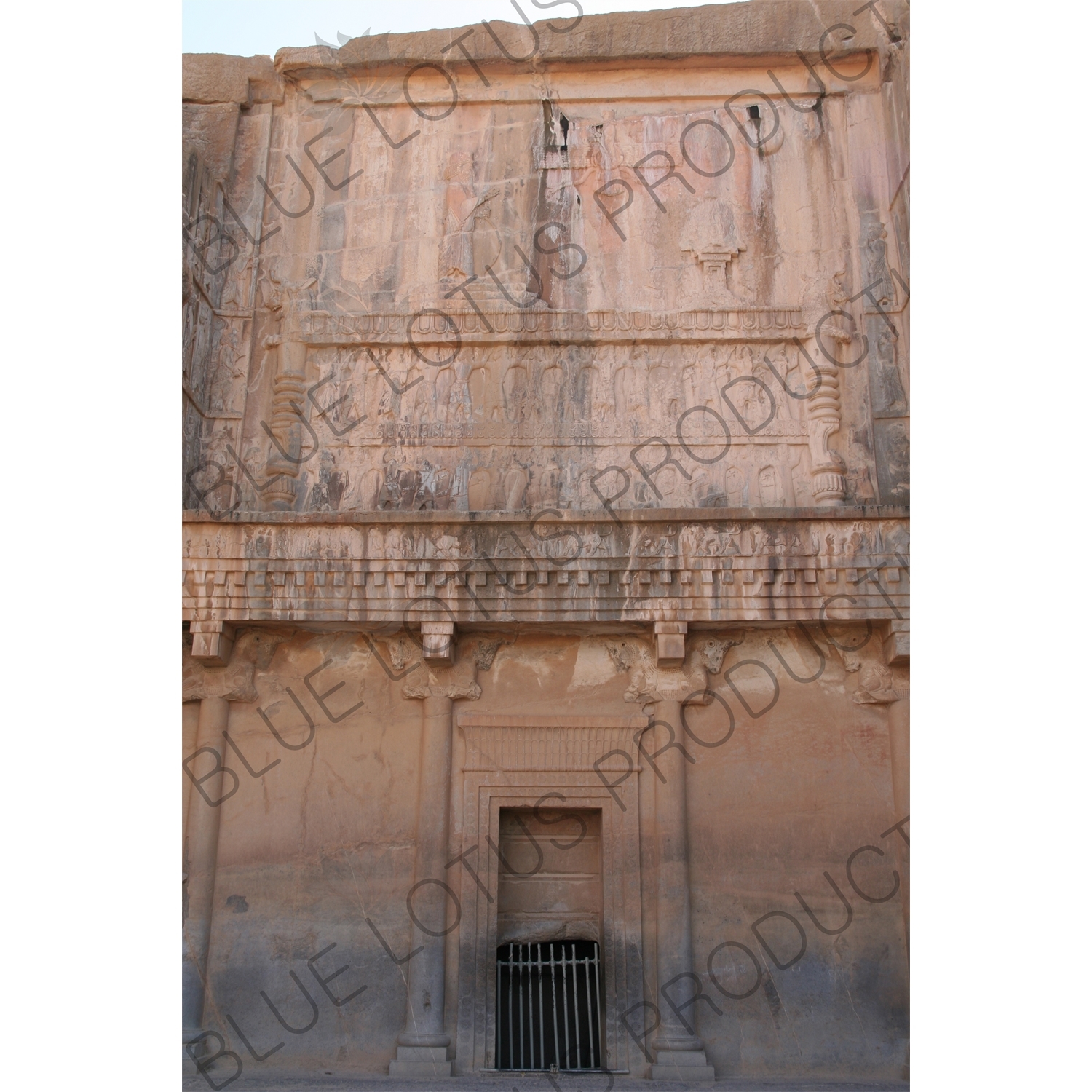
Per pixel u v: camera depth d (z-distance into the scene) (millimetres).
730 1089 5973
